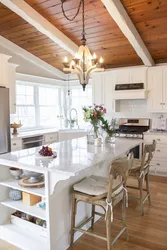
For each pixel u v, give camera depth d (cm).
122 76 507
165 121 505
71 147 283
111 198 205
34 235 229
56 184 198
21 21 390
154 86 480
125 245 230
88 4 337
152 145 293
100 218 287
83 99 623
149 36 403
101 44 453
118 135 491
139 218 285
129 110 545
